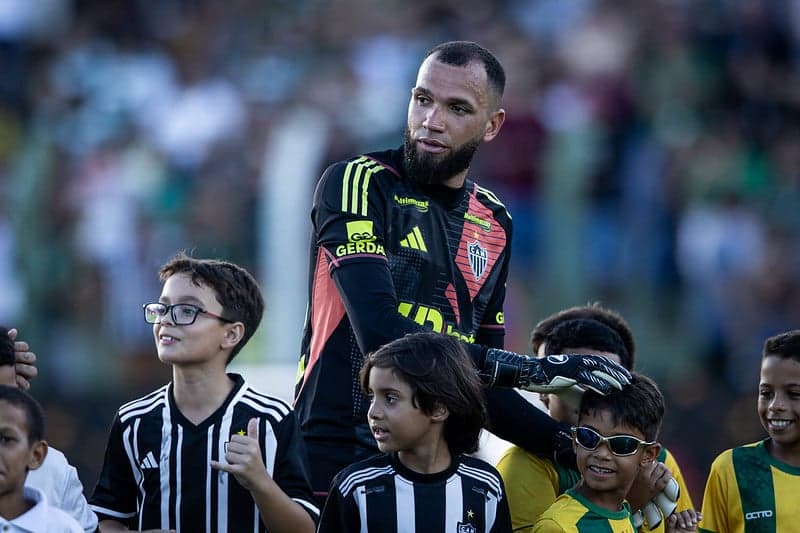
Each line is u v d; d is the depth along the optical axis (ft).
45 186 129.39
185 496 50.78
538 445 54.49
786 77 143.43
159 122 134.51
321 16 146.00
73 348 120.06
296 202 119.14
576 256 119.55
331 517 48.44
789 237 129.70
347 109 130.93
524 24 144.15
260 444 51.01
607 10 143.13
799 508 57.88
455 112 54.44
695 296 123.75
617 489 51.39
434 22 144.46
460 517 48.39
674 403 115.85
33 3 152.87
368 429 53.93
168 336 50.85
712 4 145.07
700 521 59.41
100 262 123.65
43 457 47.16
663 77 137.28
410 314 54.39
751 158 135.03
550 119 125.39
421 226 54.90
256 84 137.69
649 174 127.85
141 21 149.79
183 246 122.11
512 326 116.06
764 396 57.88
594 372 50.88
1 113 142.10
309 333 55.93
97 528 51.39
